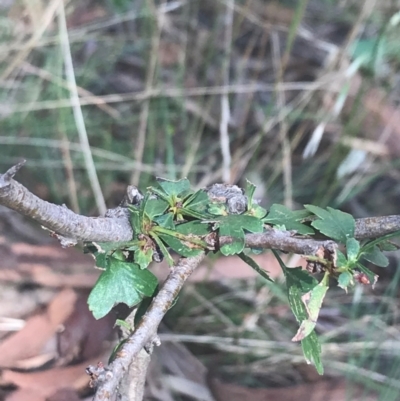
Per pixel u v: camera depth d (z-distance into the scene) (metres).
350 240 0.16
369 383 0.39
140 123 0.57
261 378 0.41
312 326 0.16
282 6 0.69
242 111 0.60
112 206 0.52
